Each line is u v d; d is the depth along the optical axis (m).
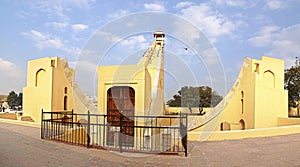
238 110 15.29
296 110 26.20
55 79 16.09
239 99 15.42
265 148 8.26
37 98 16.30
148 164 6.17
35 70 16.70
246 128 14.86
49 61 16.11
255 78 14.37
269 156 7.10
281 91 15.55
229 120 14.84
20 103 46.81
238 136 10.27
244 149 8.08
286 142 9.42
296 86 23.34
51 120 9.09
